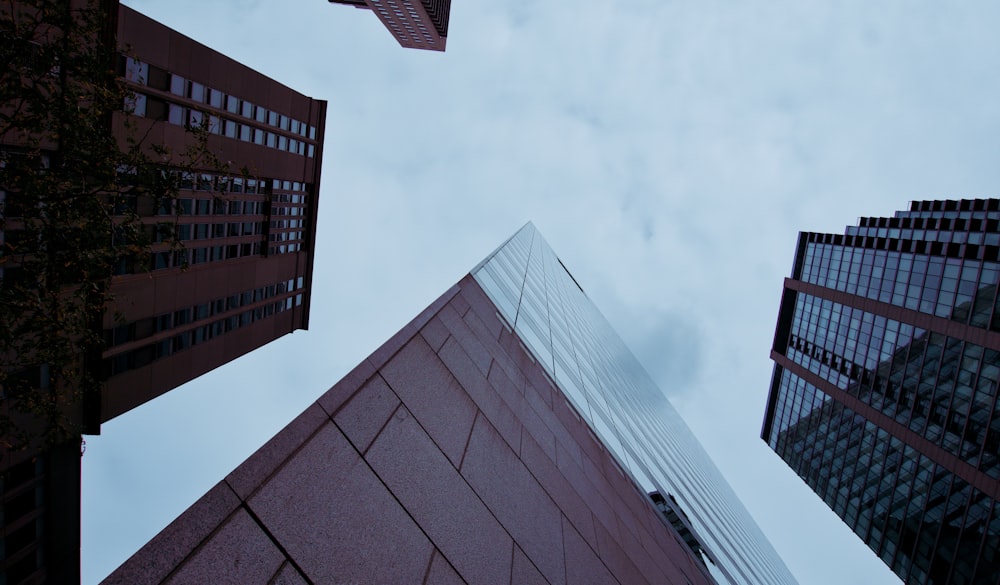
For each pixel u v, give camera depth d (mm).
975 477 66438
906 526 78562
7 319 13070
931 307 76312
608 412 24547
